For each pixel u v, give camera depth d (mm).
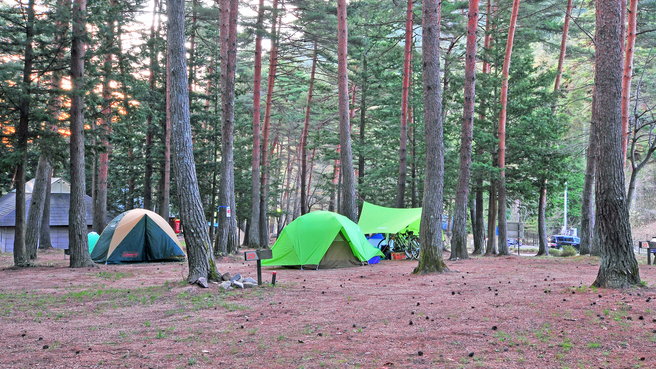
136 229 20219
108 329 7027
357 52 31422
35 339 6453
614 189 9453
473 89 18453
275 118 43469
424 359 5133
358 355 5355
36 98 16438
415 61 28156
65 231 33656
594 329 6164
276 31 26859
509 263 16562
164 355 5547
